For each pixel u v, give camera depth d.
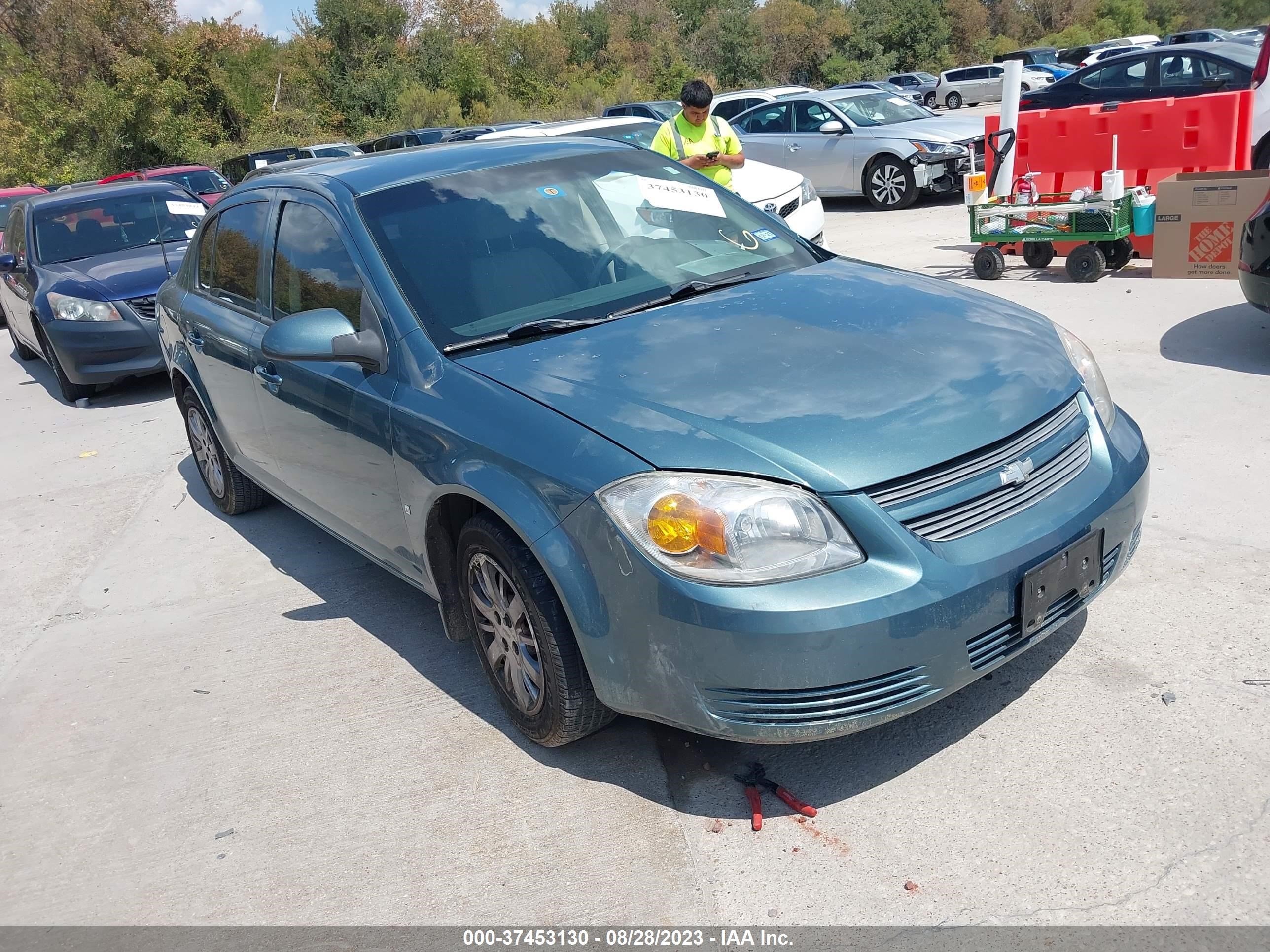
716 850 2.58
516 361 3.01
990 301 3.31
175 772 3.26
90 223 9.18
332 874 2.69
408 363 3.18
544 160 3.93
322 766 3.17
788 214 9.39
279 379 3.90
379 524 3.54
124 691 3.82
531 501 2.66
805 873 2.46
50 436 7.60
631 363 2.88
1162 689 2.95
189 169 19.70
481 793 2.93
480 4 57.28
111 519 5.70
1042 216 7.87
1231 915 2.18
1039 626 2.59
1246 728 2.73
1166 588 3.47
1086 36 60.25
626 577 2.47
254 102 43.75
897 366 2.76
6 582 5.01
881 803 2.66
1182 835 2.40
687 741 3.03
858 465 2.41
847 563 2.36
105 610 4.56
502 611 3.00
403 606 4.19
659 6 66.75
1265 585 3.42
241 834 2.91
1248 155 8.12
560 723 2.86
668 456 2.47
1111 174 7.41
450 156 3.95
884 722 2.43
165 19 40.91
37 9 41.97
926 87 43.16
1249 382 5.23
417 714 3.38
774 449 2.44
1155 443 4.66
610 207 3.76
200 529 5.38
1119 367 5.70
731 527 2.35
